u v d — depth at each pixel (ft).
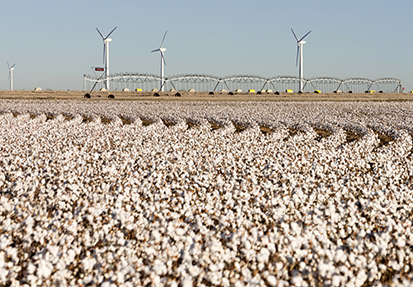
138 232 27.86
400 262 24.64
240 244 26.32
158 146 69.31
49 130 98.94
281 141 79.25
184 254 24.07
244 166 52.19
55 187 39.45
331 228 28.68
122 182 42.60
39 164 52.54
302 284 21.59
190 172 48.62
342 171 50.37
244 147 69.46
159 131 99.55
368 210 33.73
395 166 54.34
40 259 23.91
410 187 45.60
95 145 72.02
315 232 26.45
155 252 24.57
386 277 25.03
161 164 51.67
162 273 22.84
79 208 32.65
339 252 23.76
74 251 25.36
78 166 50.52
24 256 26.08
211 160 55.52
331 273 22.33
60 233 28.55
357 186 41.86
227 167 50.31
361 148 70.03
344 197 38.27
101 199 34.58
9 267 23.95
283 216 29.73
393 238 27.25
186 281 21.45
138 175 44.75
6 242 26.12
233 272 23.40
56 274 23.04
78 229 28.60
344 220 30.81
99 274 23.27
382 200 35.14
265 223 31.65
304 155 62.23
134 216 31.71
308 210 33.24
